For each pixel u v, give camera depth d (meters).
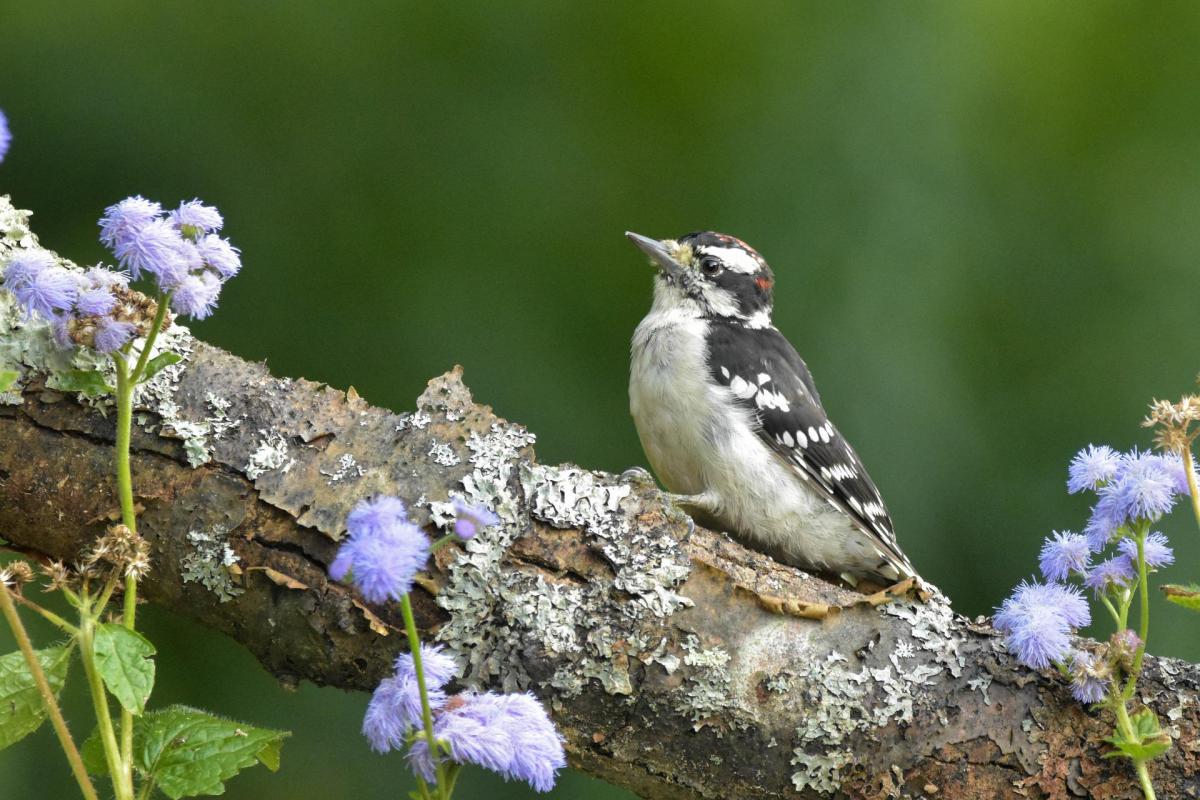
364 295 11.55
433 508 5.86
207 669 10.13
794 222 11.62
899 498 10.77
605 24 12.33
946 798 5.80
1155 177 12.19
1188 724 5.71
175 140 11.61
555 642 5.76
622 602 5.83
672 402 8.76
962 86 12.23
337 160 11.83
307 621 5.81
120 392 5.06
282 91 11.90
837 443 8.83
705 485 8.80
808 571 8.93
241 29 11.92
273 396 6.07
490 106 12.17
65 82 11.52
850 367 11.06
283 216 11.64
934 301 11.43
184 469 5.89
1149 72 12.64
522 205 11.91
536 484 5.98
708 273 9.91
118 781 4.66
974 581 10.73
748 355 8.84
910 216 11.68
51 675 4.71
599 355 11.64
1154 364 11.45
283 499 5.85
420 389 11.31
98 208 11.39
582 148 12.09
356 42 12.14
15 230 5.97
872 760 5.82
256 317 11.36
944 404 11.05
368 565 4.03
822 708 5.80
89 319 5.01
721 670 5.79
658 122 12.20
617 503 6.02
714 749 5.83
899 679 5.84
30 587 9.37
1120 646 5.48
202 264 5.04
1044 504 10.91
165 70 11.74
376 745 4.34
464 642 5.77
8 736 4.72
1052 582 5.77
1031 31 12.67
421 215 11.79
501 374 11.38
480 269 11.73
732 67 12.29
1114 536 5.46
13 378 4.48
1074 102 12.52
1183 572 10.47
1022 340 11.50
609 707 5.80
